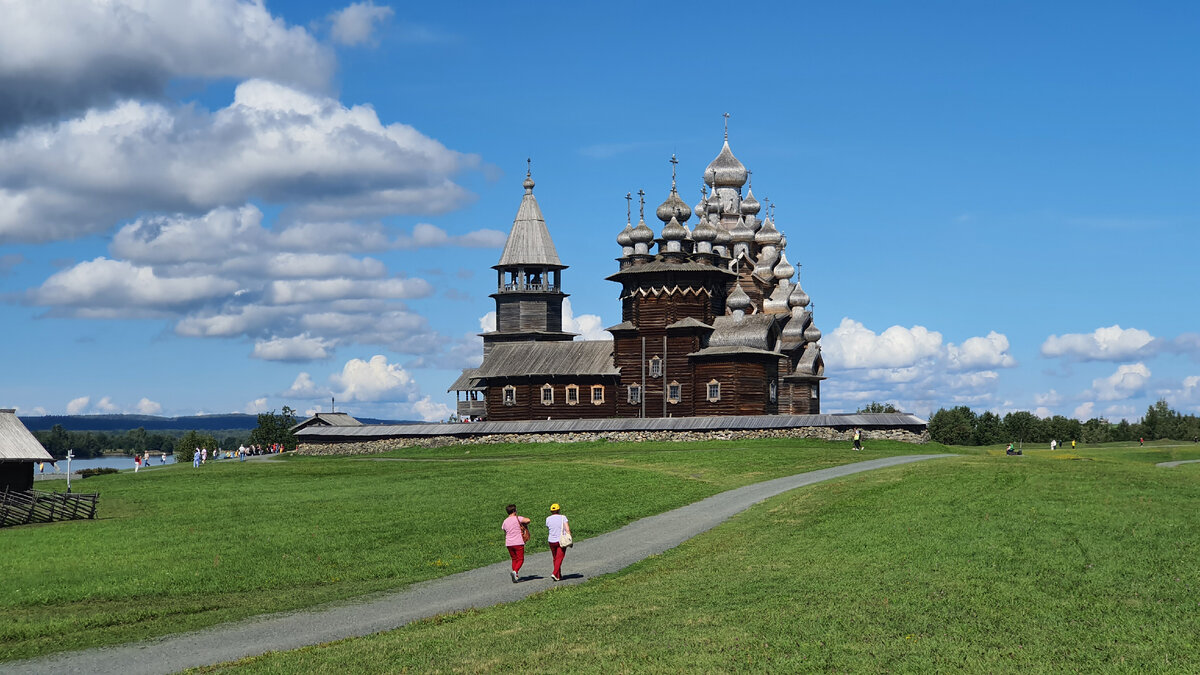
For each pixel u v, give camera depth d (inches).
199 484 2832.2
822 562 1364.4
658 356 4303.6
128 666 1026.1
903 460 3006.9
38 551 1669.5
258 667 960.9
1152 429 7721.5
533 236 5300.2
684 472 2847.0
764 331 4244.6
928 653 896.3
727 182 5024.6
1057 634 941.8
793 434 3727.9
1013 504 1700.3
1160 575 1164.5
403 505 2174.0
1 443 2445.9
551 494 2327.8
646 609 1126.4
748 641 952.9
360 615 1235.9
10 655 1081.4
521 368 4517.7
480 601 1290.6
